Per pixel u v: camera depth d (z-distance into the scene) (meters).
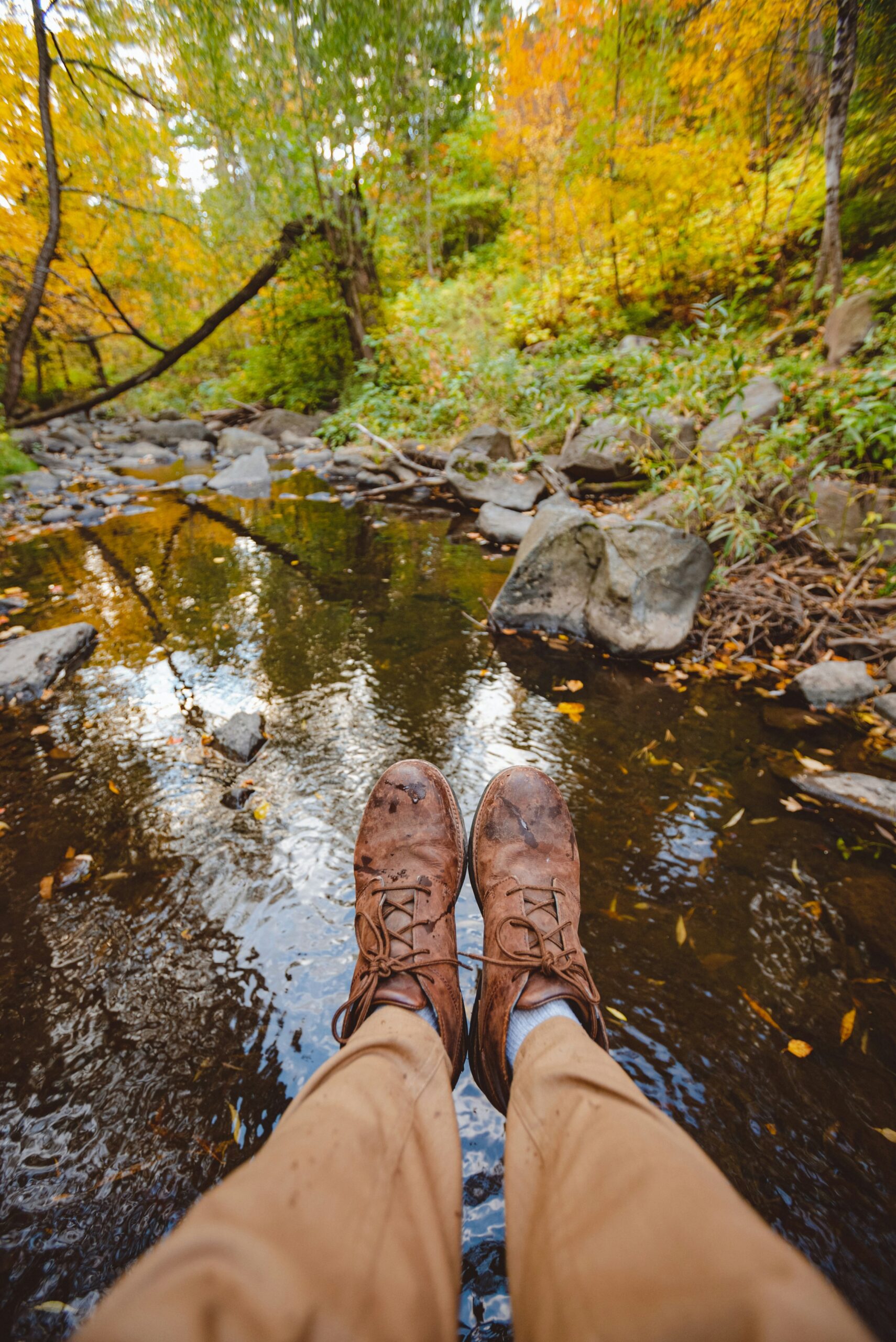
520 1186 0.72
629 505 4.48
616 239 7.45
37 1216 0.95
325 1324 0.41
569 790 1.91
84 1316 0.85
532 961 1.16
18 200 8.62
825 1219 0.95
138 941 1.42
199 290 10.22
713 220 6.93
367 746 2.12
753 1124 1.07
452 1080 1.02
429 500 5.59
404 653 2.79
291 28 6.50
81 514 5.49
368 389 7.77
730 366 3.66
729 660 2.67
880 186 6.07
